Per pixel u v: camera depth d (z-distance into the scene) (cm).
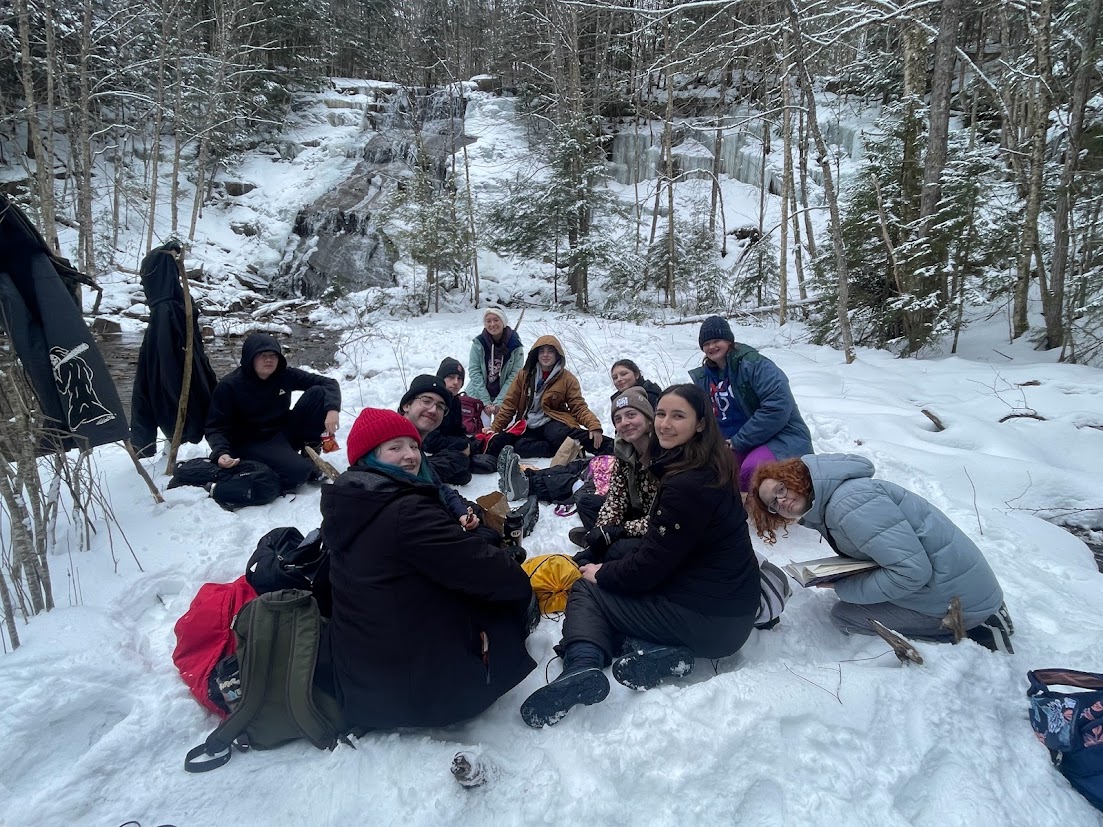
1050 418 532
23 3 1063
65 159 1792
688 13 1477
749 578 250
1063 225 774
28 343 315
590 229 1408
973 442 505
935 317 814
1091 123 777
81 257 1458
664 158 1608
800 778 191
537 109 1986
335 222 1762
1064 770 201
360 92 2369
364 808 189
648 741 201
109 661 242
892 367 739
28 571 265
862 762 196
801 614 284
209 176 1977
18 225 310
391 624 209
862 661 251
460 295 1505
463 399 555
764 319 1245
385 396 682
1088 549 370
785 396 380
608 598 254
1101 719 194
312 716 213
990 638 254
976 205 775
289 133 2134
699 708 211
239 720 212
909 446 502
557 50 1606
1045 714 210
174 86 1762
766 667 235
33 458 270
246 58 2038
